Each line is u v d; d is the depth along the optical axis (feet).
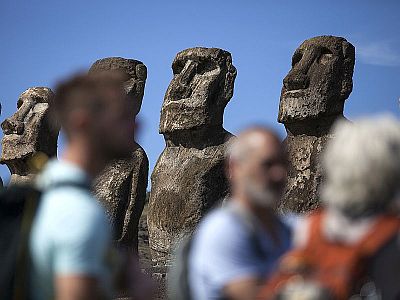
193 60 102.17
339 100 93.97
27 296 27.37
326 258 25.91
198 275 28.35
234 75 102.12
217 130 101.71
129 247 102.01
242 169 29.22
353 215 26.53
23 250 27.30
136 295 29.12
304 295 25.31
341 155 26.73
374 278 25.54
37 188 28.27
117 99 29.01
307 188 93.15
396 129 26.91
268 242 28.60
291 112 93.97
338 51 94.07
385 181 26.37
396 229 25.81
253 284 27.66
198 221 98.22
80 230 26.50
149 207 103.65
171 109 101.40
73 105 28.68
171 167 101.91
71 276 26.25
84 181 28.09
